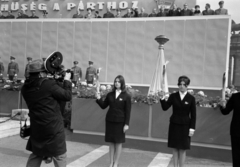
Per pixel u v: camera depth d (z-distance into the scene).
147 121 7.27
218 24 16.09
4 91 11.31
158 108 7.17
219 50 16.12
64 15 21.77
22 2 22.44
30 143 4.15
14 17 20.91
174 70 16.86
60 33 19.25
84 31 18.78
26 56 19.89
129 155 6.80
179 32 16.80
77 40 18.92
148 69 17.50
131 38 17.83
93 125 7.79
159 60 9.49
